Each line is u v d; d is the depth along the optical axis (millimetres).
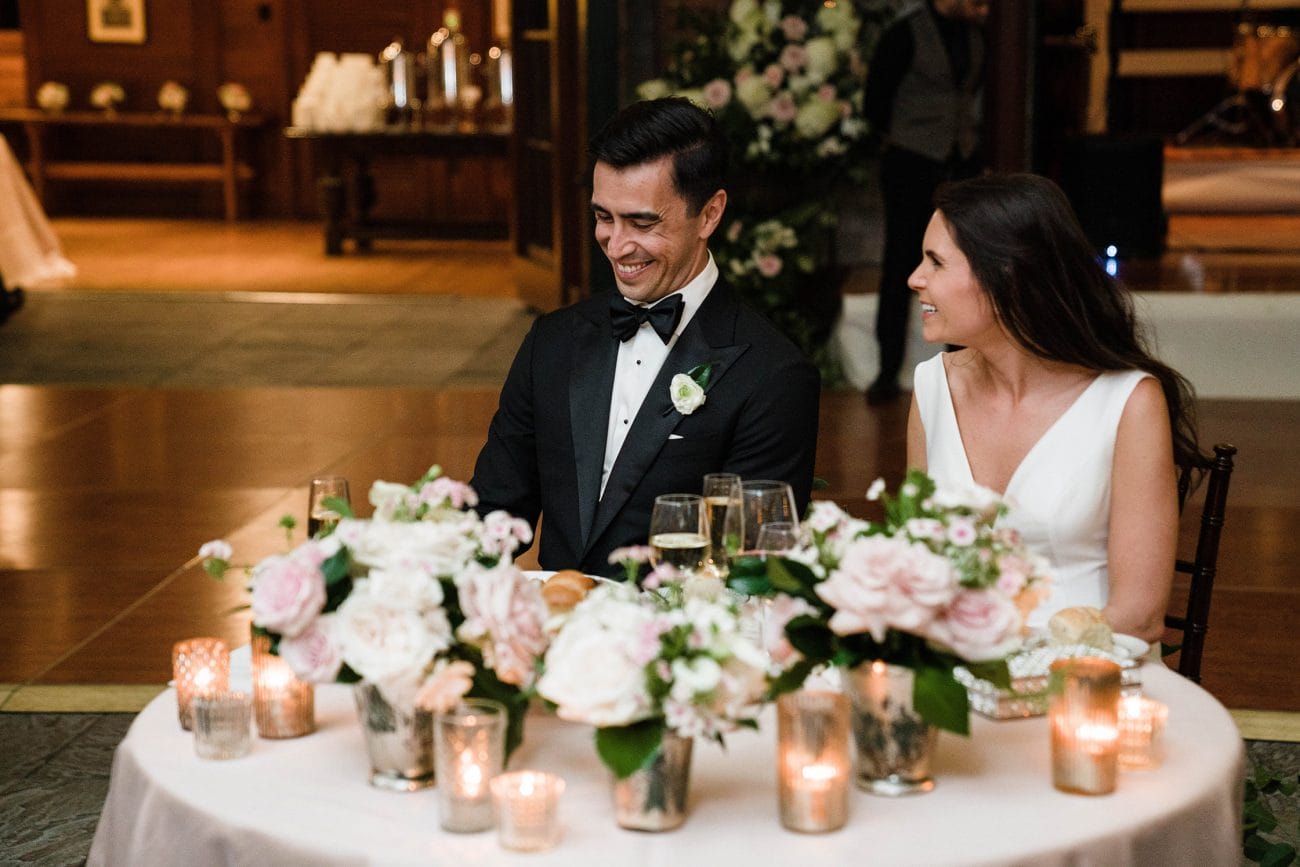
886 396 7309
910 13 6852
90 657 4141
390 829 1627
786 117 7164
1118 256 9078
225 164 15023
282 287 10766
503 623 1618
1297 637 4262
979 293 2447
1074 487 2482
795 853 1560
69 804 3326
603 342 2846
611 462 2826
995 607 1619
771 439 2791
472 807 1611
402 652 1633
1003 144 7547
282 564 1685
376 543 1686
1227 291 7551
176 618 4449
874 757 1700
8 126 15305
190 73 15461
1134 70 13367
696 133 2674
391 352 8594
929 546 1653
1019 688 1918
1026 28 7457
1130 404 2459
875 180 8273
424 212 15102
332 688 2057
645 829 1607
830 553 1688
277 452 6406
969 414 2639
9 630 4352
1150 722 1780
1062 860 1578
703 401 2736
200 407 7293
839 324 7668
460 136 12227
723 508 2104
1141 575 2410
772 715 1950
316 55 15359
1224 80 13516
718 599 1976
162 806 1736
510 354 8531
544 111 9570
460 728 1602
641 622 1595
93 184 15445
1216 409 7152
